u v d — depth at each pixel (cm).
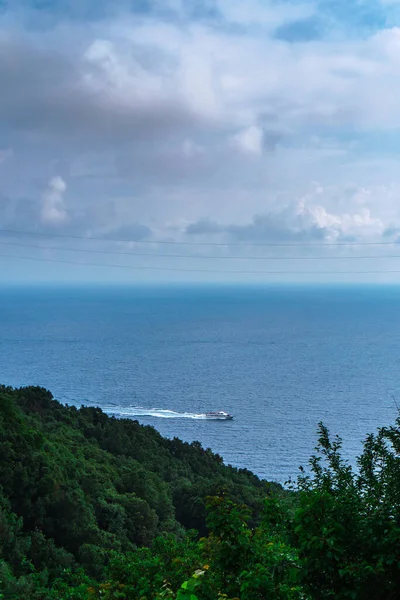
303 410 13788
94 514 3866
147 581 1152
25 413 6131
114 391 16812
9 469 3534
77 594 1794
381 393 16188
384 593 850
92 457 5359
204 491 5009
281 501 1051
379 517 880
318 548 831
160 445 6919
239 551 934
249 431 11606
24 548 2980
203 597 895
